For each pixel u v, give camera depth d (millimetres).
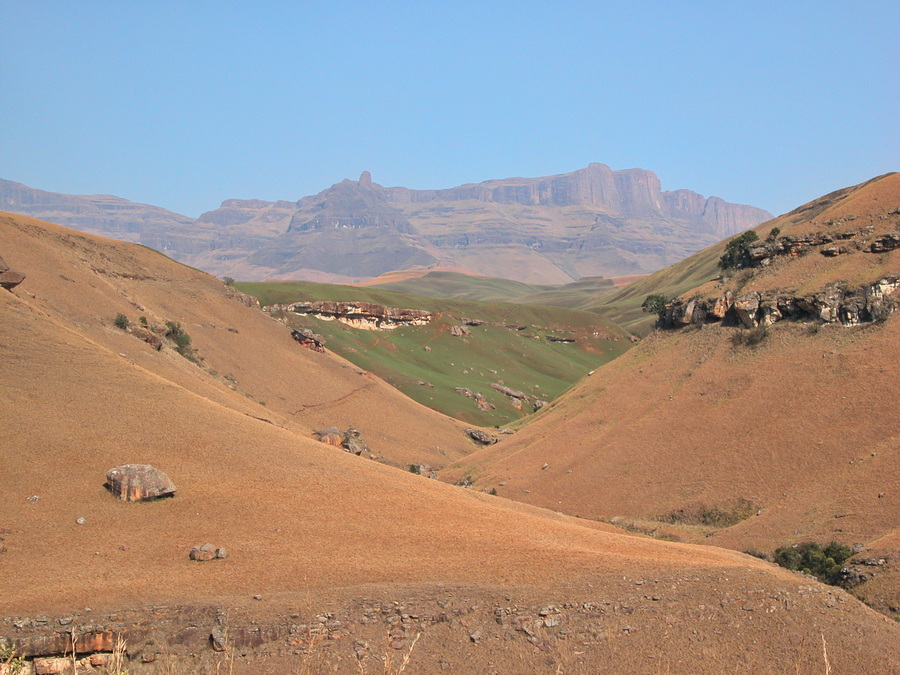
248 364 142375
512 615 44625
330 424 131500
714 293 123938
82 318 106188
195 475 61250
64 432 62031
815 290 108438
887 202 117375
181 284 162375
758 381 103750
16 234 124625
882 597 56812
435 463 131875
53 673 37344
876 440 84250
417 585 47875
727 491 88500
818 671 39906
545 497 101000
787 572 56219
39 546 48062
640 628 44062
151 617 41281
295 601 44406
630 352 134000
